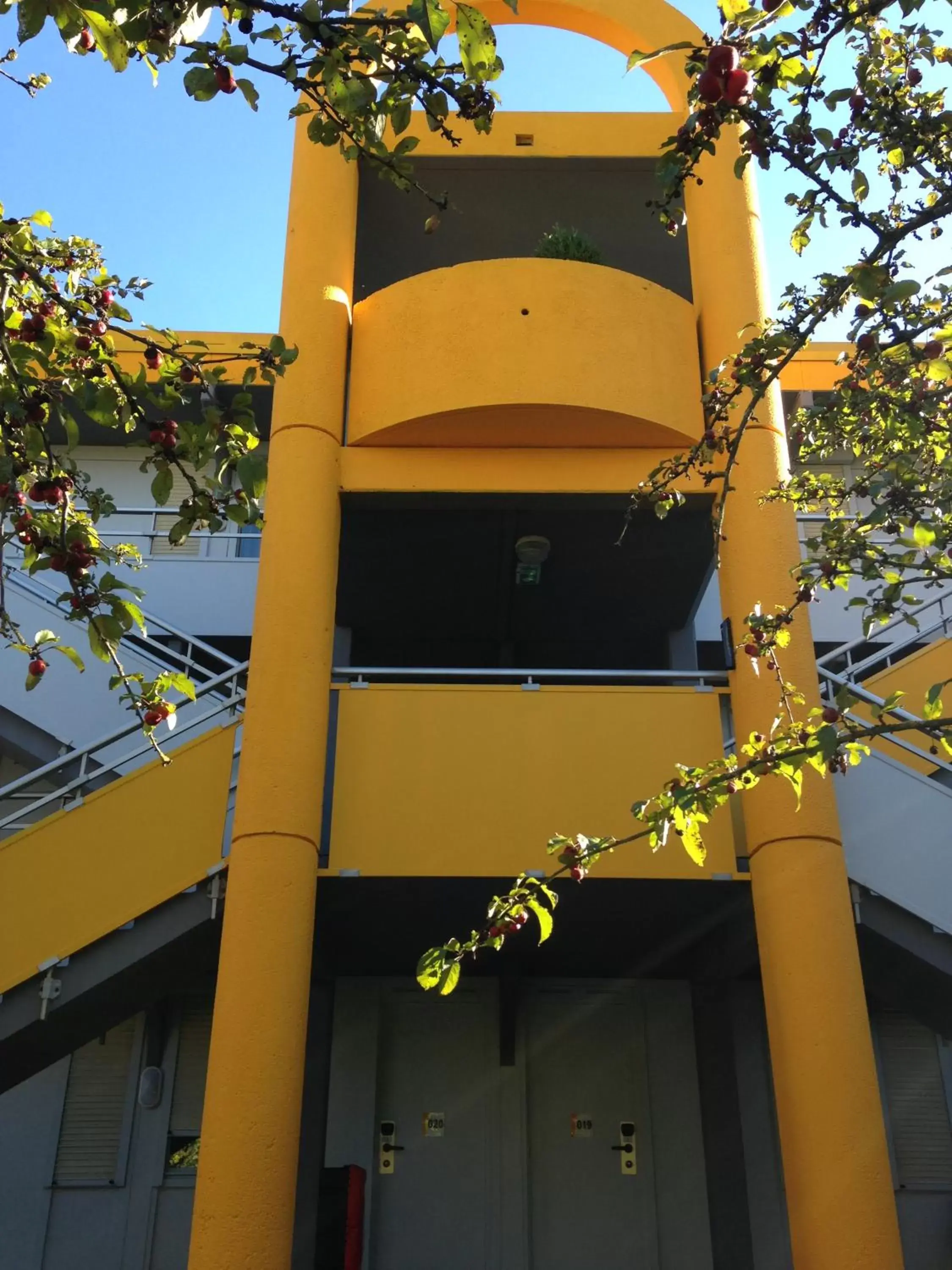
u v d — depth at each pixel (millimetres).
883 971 7238
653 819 4621
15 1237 8344
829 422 5695
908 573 10812
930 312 5281
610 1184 8734
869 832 6883
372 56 3621
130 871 6633
